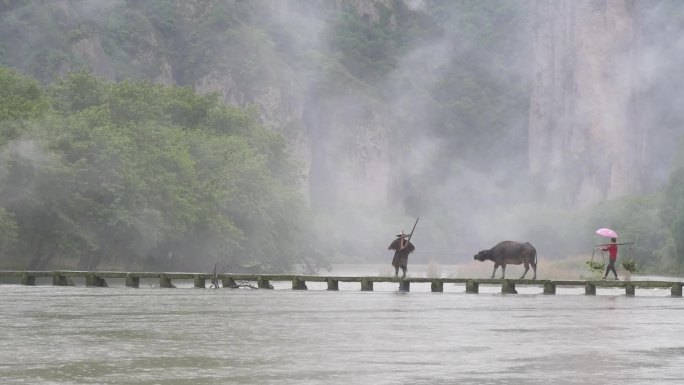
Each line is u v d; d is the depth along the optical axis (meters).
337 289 83.44
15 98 136.00
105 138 127.56
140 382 25.50
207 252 145.25
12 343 34.31
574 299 70.88
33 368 27.98
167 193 134.38
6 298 64.25
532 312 53.94
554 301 67.12
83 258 136.38
